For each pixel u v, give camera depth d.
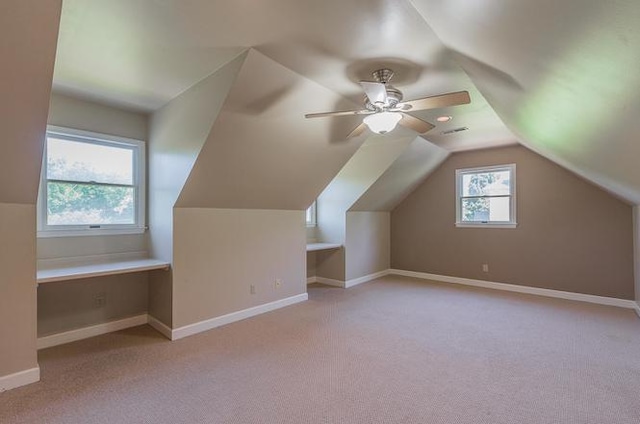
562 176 4.73
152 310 3.56
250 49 2.24
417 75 2.63
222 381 2.42
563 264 4.73
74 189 3.18
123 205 3.51
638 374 2.52
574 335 3.31
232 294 3.71
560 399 2.20
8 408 2.07
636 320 3.74
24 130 1.93
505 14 1.25
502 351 2.95
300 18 1.88
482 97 3.09
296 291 4.49
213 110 2.65
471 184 5.58
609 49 1.06
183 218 3.29
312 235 5.63
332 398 2.21
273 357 2.82
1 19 1.45
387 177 5.13
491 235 5.36
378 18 1.87
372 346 3.05
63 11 1.80
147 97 3.11
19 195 2.28
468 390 2.31
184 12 1.82
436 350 2.97
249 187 3.57
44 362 2.70
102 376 2.48
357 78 2.68
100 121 3.29
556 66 1.45
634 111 1.37
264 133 3.04
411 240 6.28
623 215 4.30
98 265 3.11
